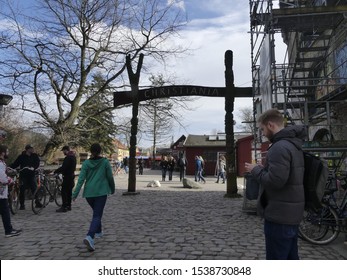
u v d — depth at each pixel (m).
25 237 6.98
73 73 20.34
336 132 12.49
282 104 11.68
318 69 13.91
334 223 6.22
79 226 8.05
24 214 9.82
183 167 25.70
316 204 3.46
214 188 18.50
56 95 20.80
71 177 10.30
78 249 6.04
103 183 6.30
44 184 10.80
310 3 14.13
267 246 3.42
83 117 22.41
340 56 12.23
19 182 10.54
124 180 27.77
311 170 3.42
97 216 6.11
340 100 11.70
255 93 13.78
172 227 7.80
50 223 8.45
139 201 12.41
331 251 5.90
